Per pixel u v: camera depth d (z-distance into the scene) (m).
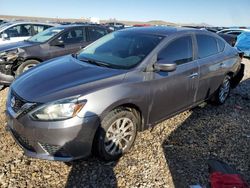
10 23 10.52
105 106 3.24
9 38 9.88
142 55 3.89
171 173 3.39
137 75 3.65
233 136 4.48
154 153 3.80
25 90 3.32
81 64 3.96
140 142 4.07
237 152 3.97
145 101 3.73
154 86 3.81
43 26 10.72
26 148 3.27
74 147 3.13
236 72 6.01
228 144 4.20
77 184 3.13
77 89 3.19
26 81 3.55
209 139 4.32
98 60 4.10
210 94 5.29
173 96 4.21
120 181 3.20
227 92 5.95
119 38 4.54
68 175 3.27
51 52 7.06
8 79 6.29
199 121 5.00
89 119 3.13
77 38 7.76
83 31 7.96
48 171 3.32
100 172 3.34
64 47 7.37
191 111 5.45
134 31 4.64
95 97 3.19
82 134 3.13
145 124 3.90
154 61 3.87
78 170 3.36
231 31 17.45
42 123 3.03
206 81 4.94
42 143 3.10
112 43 4.46
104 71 3.65
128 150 3.78
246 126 4.91
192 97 4.69
